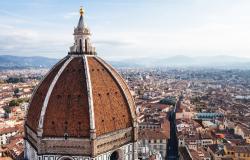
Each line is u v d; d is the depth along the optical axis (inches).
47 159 5009.8
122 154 5378.9
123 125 5334.6
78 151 4923.7
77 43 5531.5
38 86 5644.7
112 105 5221.5
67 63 5359.3
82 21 5629.9
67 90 5064.0
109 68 5536.4
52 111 5007.4
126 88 5728.3
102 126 5000.0
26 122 5708.7
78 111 4940.9
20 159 6525.6
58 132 4950.8
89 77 5093.5
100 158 5000.0
